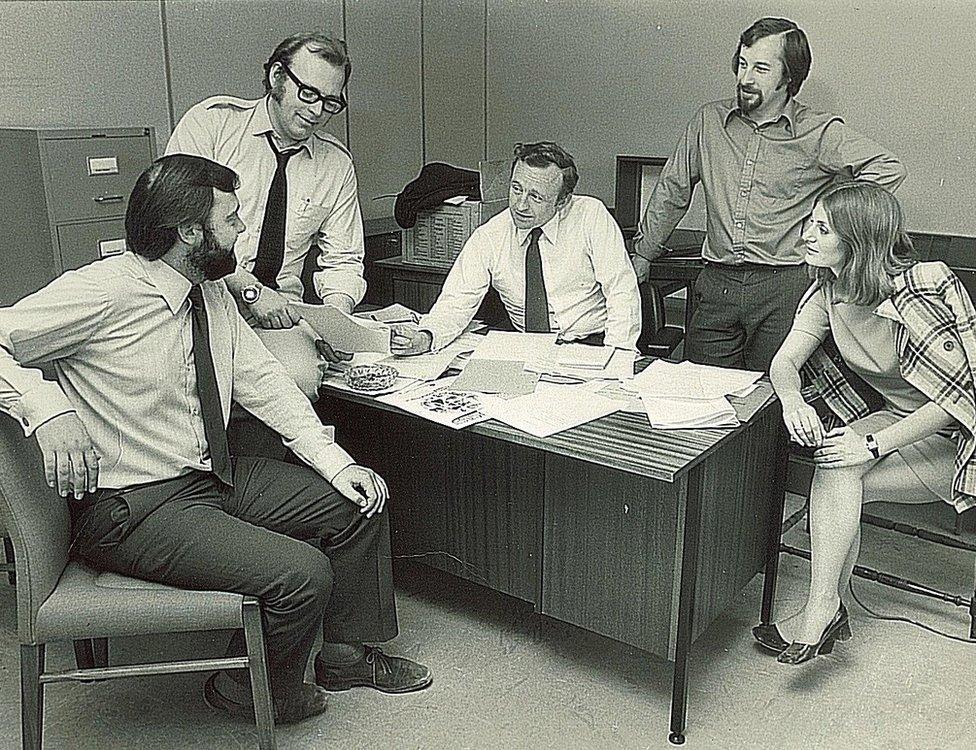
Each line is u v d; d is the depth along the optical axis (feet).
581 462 6.84
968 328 6.95
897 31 11.21
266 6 11.92
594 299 9.00
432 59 14.56
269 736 5.98
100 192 9.33
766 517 7.73
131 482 6.19
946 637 8.03
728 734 6.74
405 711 6.99
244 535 6.10
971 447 7.14
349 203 9.25
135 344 6.04
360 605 6.97
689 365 7.95
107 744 6.55
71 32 9.95
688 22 13.07
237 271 7.68
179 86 11.09
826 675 7.49
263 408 6.91
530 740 6.66
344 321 8.19
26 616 5.55
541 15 14.55
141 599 5.72
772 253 9.62
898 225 6.94
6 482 5.36
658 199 10.45
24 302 5.76
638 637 6.88
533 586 7.60
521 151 8.41
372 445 8.54
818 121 9.29
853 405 7.91
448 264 12.14
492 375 7.66
